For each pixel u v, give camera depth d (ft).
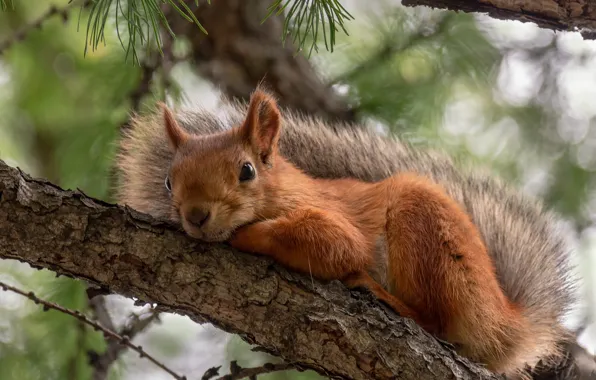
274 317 24.52
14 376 35.24
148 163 33.24
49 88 47.24
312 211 27.27
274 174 27.99
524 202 36.29
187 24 42.63
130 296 24.41
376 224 29.22
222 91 42.98
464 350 28.73
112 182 34.96
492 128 44.96
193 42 43.96
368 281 27.68
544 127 44.52
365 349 24.62
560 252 34.55
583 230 42.86
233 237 26.09
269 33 44.52
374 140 37.06
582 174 43.80
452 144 43.83
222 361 38.63
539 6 28.55
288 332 24.49
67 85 47.29
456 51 42.70
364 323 24.89
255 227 26.07
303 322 24.47
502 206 34.99
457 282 27.78
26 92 47.47
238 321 24.56
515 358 29.66
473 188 36.50
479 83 43.88
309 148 36.50
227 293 24.26
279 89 43.50
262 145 27.99
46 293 35.63
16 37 36.19
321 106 43.55
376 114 42.91
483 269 28.32
